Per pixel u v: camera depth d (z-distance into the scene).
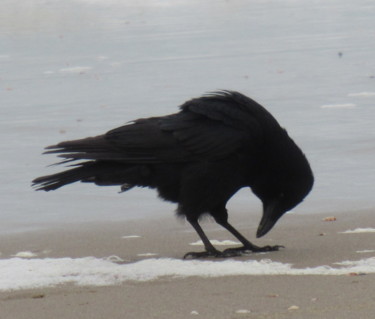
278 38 30.06
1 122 19.16
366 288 8.26
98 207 13.39
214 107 10.50
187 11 38.31
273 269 9.30
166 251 10.77
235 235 10.77
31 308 7.95
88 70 25.55
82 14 38.53
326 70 23.94
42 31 34.16
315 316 7.39
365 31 30.72
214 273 9.18
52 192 14.23
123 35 32.03
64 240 11.50
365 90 21.12
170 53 27.84
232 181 10.48
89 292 8.51
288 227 11.90
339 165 15.05
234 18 35.44
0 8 41.38
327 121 18.17
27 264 9.73
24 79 24.56
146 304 7.97
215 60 26.20
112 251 10.80
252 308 7.70
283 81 22.67
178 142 10.36
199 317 7.48
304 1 39.72
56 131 18.11
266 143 10.47
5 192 14.20
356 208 12.77
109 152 10.32
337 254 10.12
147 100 20.94
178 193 10.61
